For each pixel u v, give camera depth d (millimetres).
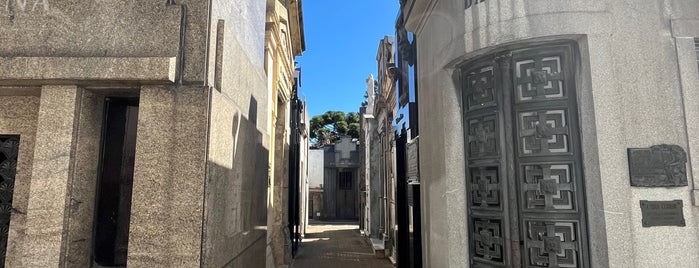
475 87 3219
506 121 2953
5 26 2771
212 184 2732
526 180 2875
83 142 2828
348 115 36000
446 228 3344
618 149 2566
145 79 2625
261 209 4824
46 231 2635
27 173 2945
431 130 3840
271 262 6594
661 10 2699
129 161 3107
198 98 2686
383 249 9875
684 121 2592
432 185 3762
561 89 2824
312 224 21891
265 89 5117
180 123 2664
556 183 2777
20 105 3023
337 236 15344
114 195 3043
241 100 3631
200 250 2557
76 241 2756
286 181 8898
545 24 2756
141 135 2658
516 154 2926
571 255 2705
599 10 2691
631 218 2506
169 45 2727
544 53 2877
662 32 2676
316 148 27500
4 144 3029
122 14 2771
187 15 2791
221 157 2957
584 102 2705
